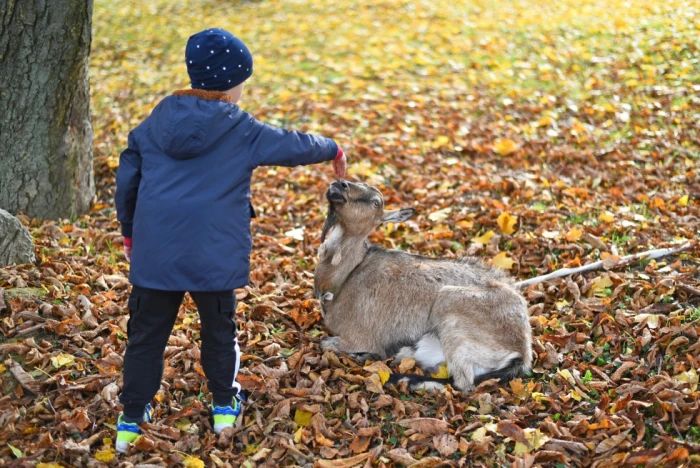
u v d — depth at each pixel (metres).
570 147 8.03
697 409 3.76
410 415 3.97
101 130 9.12
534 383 4.20
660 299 4.84
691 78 9.52
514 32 12.43
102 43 13.18
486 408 3.95
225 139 3.36
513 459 3.60
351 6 15.05
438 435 3.75
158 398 4.02
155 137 3.34
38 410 3.82
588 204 6.57
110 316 4.74
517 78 10.41
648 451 3.52
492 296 4.29
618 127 8.56
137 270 3.34
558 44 11.57
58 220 6.18
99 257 5.56
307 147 3.55
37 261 5.23
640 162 7.61
